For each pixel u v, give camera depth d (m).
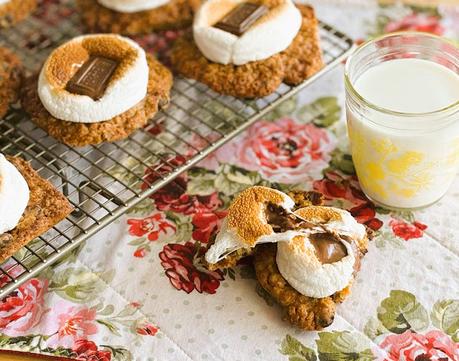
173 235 0.59
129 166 0.62
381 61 0.60
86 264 0.57
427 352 0.54
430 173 0.57
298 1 0.72
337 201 0.60
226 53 0.62
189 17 0.68
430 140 0.56
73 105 0.59
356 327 0.55
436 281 0.56
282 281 0.55
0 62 0.63
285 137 0.64
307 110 0.65
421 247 0.58
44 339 0.55
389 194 0.59
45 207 0.56
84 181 0.60
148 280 0.57
